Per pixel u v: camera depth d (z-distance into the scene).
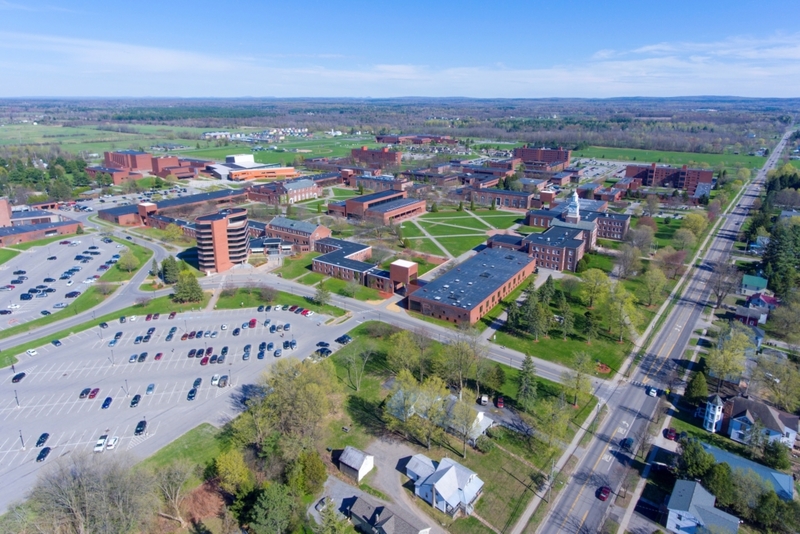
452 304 163.88
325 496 96.12
